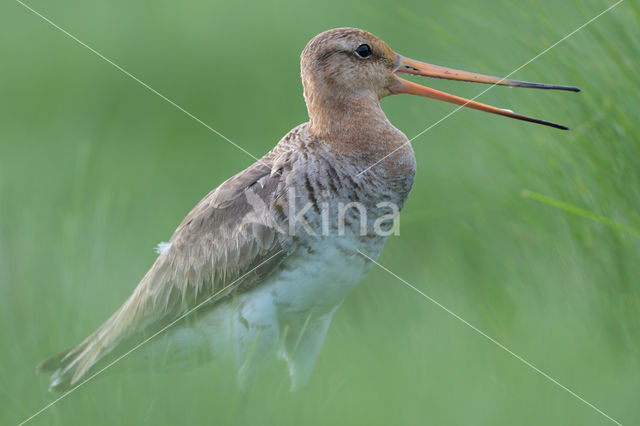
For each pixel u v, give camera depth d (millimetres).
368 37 10203
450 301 12383
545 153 11562
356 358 10883
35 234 13719
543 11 11789
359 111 9992
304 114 19719
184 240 10289
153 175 18859
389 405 9461
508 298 11906
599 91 11023
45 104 22219
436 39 14109
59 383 10320
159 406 9273
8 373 10758
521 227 12297
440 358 10727
